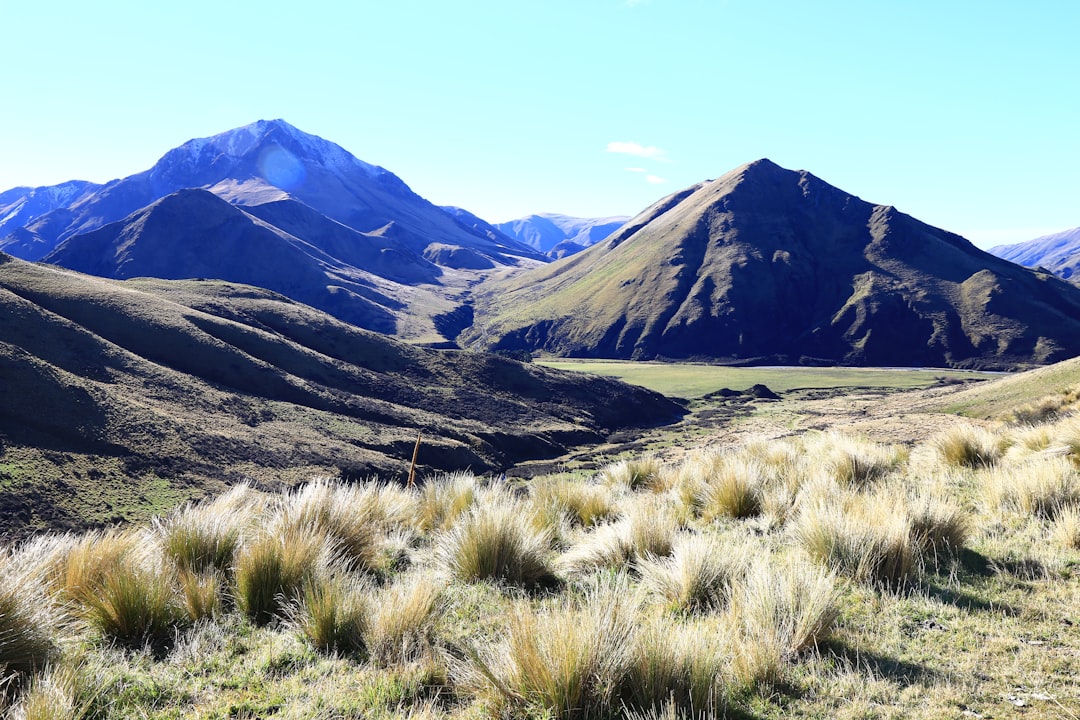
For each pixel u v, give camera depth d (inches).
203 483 2374.5
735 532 281.7
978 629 172.2
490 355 5684.1
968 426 442.0
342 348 5251.0
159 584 191.2
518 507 312.0
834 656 159.6
